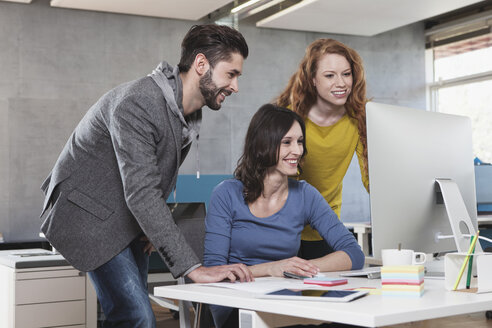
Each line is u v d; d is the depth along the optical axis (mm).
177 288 1493
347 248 1982
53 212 1804
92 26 8125
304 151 2033
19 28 7734
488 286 1409
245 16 8469
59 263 3383
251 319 1280
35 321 3318
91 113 1838
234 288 1440
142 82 1796
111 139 1796
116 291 1806
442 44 10133
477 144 9609
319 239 2557
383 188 1743
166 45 8539
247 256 1985
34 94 7758
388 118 1771
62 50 7938
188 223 2193
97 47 8141
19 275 3287
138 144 1709
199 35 1838
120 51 8273
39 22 7836
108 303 1837
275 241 1965
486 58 9477
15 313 3275
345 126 2500
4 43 7656
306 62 2447
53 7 7918
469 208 2035
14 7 7719
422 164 1854
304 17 8562
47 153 7758
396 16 8562
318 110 2498
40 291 3332
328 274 1798
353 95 2443
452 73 10062
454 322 4500
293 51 9406
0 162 7527
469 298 1314
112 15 8242
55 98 7859
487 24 9398
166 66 1871
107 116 1774
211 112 8805
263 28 9234
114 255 1805
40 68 7809
